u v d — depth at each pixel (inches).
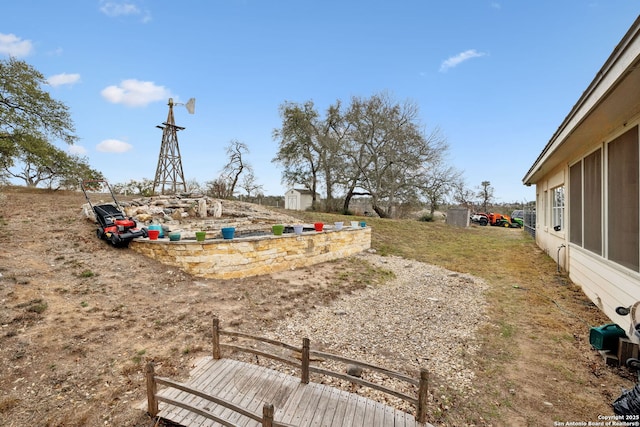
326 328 163.9
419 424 90.7
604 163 172.1
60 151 503.2
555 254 332.5
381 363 129.8
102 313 155.8
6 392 98.6
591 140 194.7
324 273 272.8
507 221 901.2
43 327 135.2
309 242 300.4
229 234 241.0
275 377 114.3
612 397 105.0
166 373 114.3
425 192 788.6
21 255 205.0
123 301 172.6
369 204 935.7
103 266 211.9
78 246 237.8
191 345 136.3
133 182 794.2
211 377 112.9
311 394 104.7
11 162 449.4
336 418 93.1
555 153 236.7
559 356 134.5
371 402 101.5
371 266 315.0
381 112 794.2
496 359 133.4
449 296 226.1
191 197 473.1
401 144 769.6
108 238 249.0
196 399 100.7
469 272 307.0
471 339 153.3
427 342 150.3
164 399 90.0
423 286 253.8
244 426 89.7
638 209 134.4
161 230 272.1
